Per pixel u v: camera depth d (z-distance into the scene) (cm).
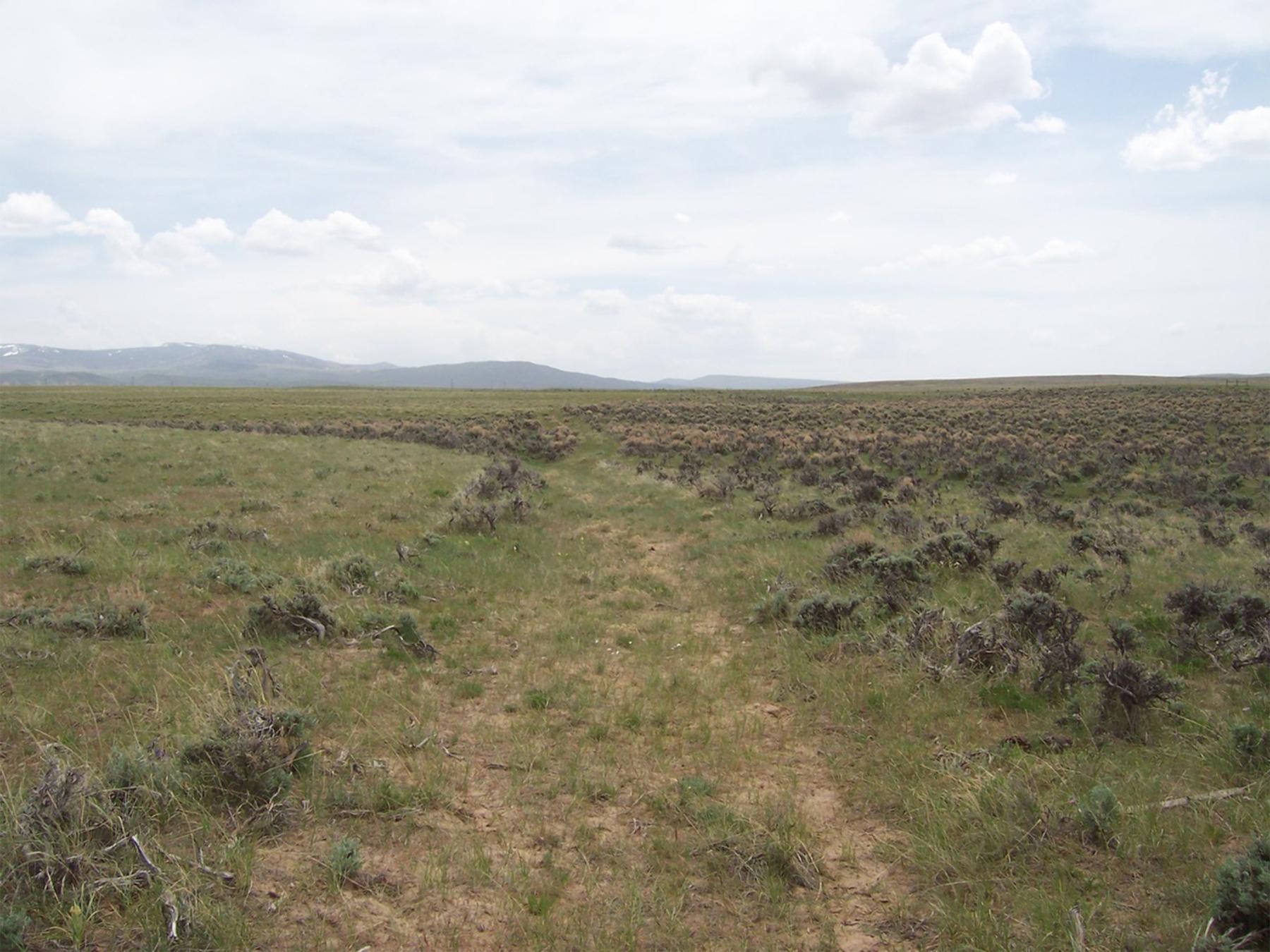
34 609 819
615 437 4250
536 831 493
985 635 793
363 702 678
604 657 866
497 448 3700
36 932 351
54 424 3656
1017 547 1425
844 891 442
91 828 415
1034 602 839
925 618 845
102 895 381
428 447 3606
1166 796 525
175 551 1173
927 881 448
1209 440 4134
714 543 1567
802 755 631
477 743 626
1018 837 473
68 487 1830
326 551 1270
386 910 401
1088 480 3116
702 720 694
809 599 980
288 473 2266
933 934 402
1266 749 573
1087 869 445
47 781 421
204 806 469
